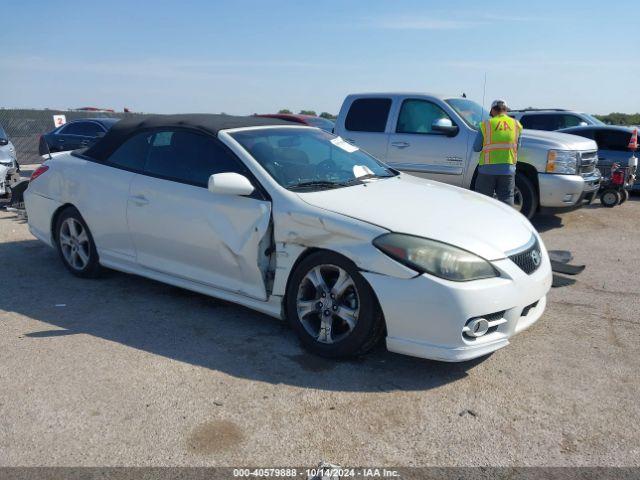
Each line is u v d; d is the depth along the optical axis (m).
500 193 7.54
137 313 4.84
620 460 2.98
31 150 22.31
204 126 4.80
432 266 3.61
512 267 3.82
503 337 3.79
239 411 3.38
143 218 4.90
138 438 3.12
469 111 8.80
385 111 8.98
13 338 4.34
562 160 8.09
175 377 3.77
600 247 7.41
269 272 4.32
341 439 3.14
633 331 4.58
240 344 4.27
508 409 3.45
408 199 4.33
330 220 3.90
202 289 4.69
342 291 3.91
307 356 4.09
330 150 5.14
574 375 3.86
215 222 4.43
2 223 8.19
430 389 3.67
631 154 12.02
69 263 5.77
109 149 5.39
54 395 3.54
